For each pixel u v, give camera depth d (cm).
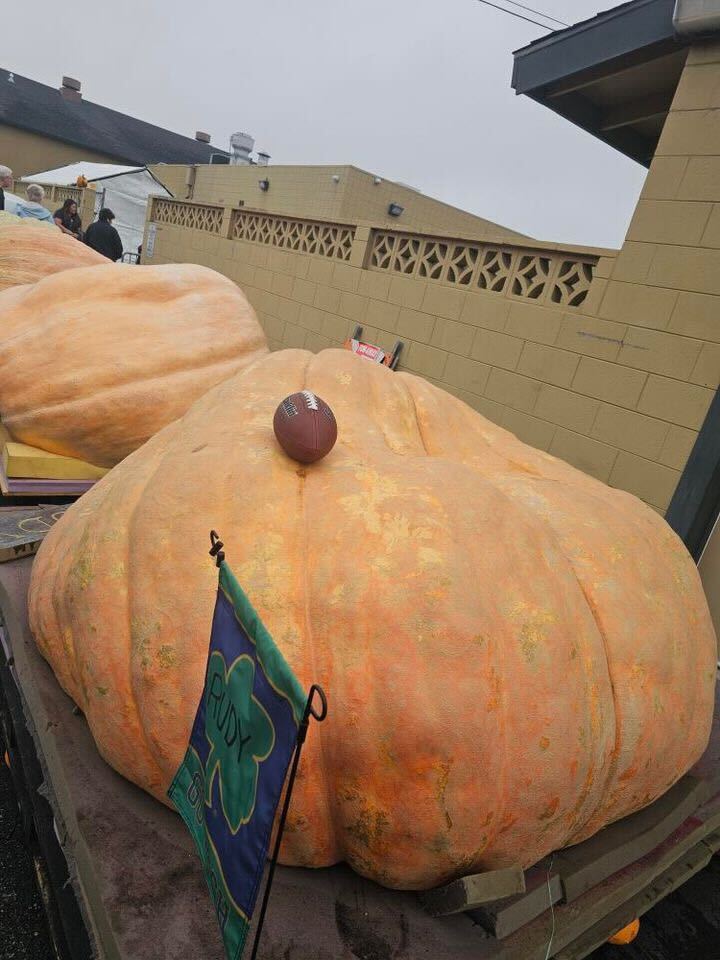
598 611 200
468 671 166
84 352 425
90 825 186
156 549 191
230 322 471
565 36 514
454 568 176
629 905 210
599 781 187
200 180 2100
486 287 559
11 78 2967
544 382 492
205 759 149
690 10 393
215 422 230
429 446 265
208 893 170
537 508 223
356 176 1588
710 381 396
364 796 170
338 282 714
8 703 269
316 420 204
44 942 227
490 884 166
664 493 417
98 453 439
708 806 237
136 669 186
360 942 164
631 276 436
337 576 177
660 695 202
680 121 412
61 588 222
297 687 106
